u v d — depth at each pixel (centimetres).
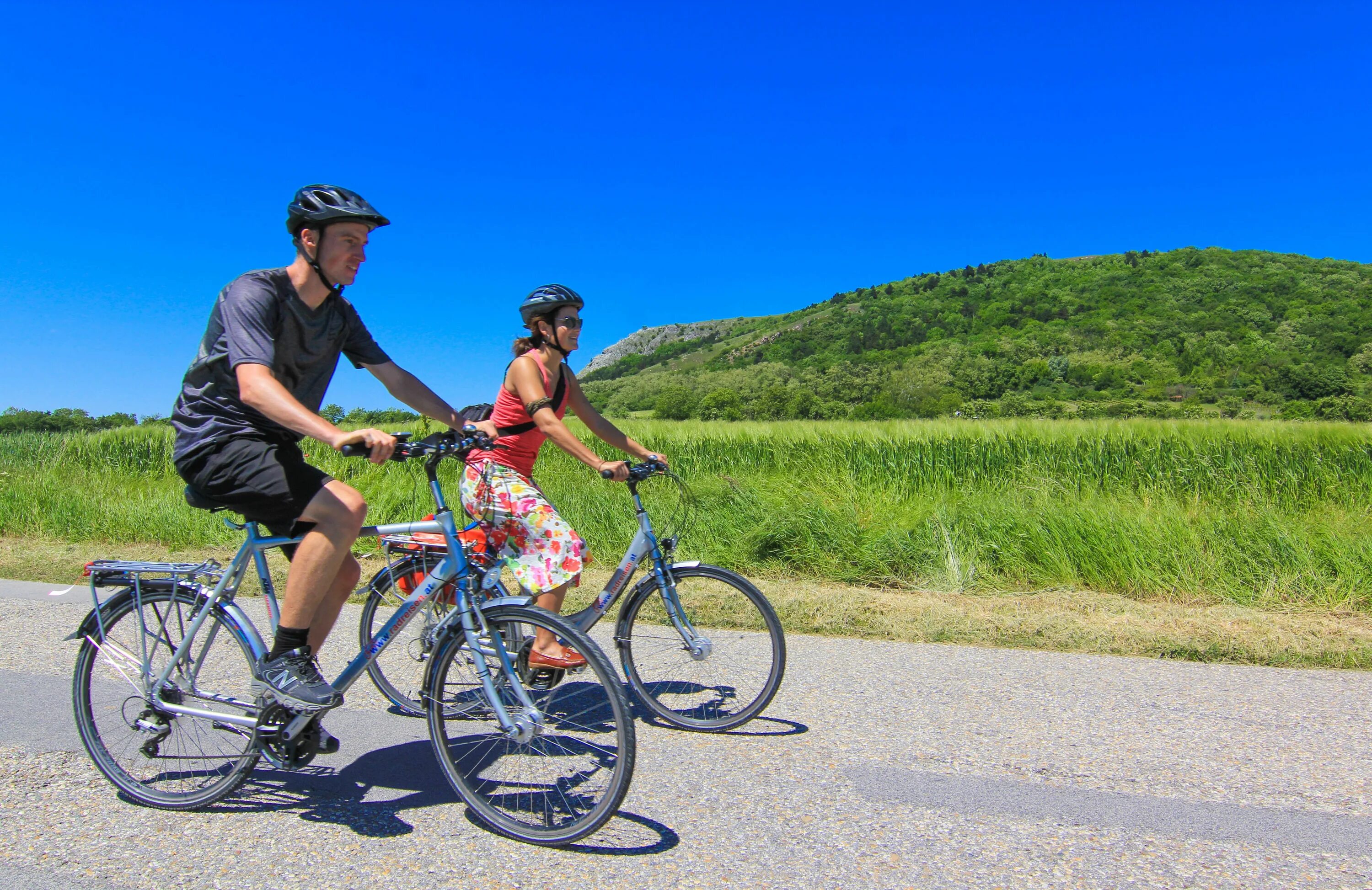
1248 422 1088
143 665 263
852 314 19988
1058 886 209
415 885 209
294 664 239
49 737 304
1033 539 603
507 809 244
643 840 233
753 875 214
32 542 750
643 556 337
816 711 340
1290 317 13188
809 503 698
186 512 777
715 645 330
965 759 291
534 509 319
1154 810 251
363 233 251
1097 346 12925
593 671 228
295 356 256
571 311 326
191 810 250
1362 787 267
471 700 253
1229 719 328
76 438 1337
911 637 454
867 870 217
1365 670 394
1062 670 394
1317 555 551
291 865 219
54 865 217
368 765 285
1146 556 560
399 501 820
